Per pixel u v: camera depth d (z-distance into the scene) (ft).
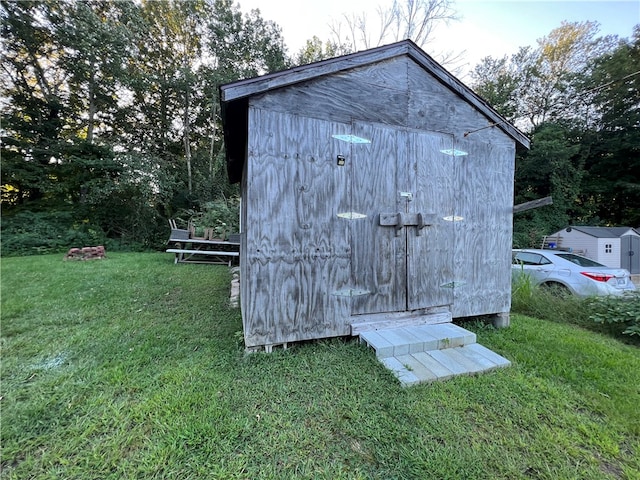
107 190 34.17
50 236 32.04
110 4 35.29
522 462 4.93
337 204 9.31
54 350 8.71
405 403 6.40
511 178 12.21
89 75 34.78
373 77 9.66
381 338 9.18
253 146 8.27
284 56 47.55
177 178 42.34
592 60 43.50
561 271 16.98
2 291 15.03
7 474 4.55
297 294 8.91
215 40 43.24
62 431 5.41
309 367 7.86
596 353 9.32
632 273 34.04
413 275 10.47
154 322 11.37
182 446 5.07
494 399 6.63
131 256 29.68
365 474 4.66
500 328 11.73
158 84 40.75
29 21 30.99
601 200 46.34
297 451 5.08
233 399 6.40
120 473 4.57
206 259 28.58
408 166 10.27
